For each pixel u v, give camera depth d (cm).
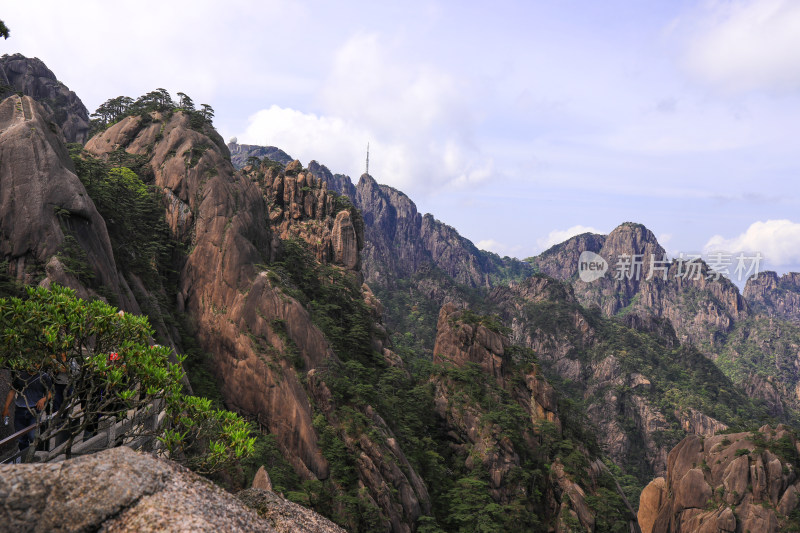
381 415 9831
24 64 15325
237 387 8394
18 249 5488
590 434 13662
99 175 8275
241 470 6619
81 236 6075
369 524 7238
